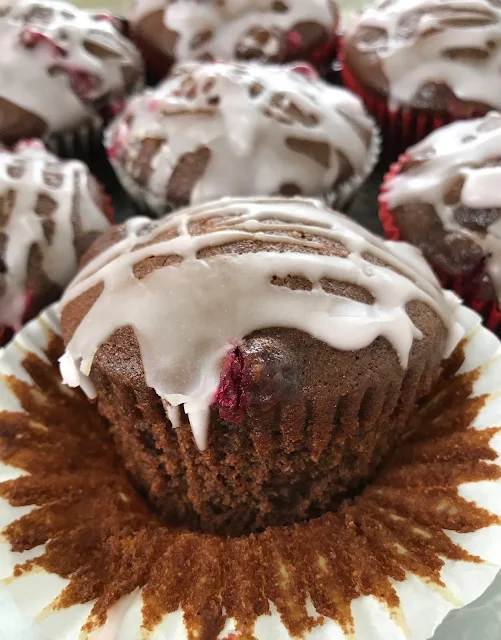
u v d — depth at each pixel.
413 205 0.12
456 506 0.09
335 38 0.17
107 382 0.09
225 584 0.08
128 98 0.16
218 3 0.16
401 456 0.10
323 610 0.08
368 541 0.09
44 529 0.09
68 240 0.12
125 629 0.08
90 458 0.10
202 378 0.08
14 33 0.15
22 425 0.10
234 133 0.13
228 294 0.08
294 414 0.08
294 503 0.10
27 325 0.11
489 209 0.12
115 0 0.20
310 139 0.13
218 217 0.09
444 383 0.10
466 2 0.15
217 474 0.09
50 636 0.08
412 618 0.08
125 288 0.09
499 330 0.12
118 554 0.09
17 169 0.13
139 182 0.14
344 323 0.08
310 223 0.09
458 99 0.14
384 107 0.15
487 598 0.09
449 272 0.12
